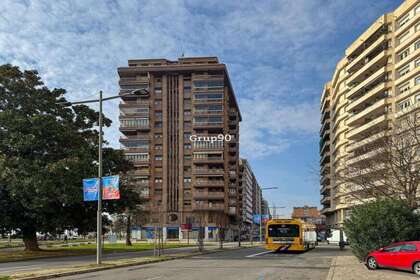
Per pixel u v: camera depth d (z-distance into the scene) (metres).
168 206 113.44
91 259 31.06
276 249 38.28
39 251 40.62
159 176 115.19
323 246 62.16
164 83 118.56
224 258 31.09
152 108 117.56
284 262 26.30
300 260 28.17
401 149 31.95
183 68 117.12
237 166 129.62
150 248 49.81
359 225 23.00
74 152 37.25
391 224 22.33
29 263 27.89
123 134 119.88
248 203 179.50
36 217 37.44
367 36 79.62
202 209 111.25
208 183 112.06
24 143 34.81
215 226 110.38
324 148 120.00
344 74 93.81
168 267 23.11
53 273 18.72
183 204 113.50
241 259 29.73
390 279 15.70
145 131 117.12
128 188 43.69
